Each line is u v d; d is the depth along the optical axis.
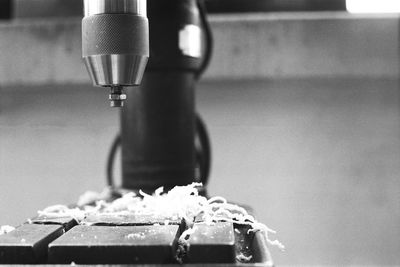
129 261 0.69
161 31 1.20
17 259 0.70
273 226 1.97
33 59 1.97
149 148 1.24
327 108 1.95
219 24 1.90
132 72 0.83
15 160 2.02
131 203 1.08
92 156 2.00
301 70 1.90
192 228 0.81
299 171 1.96
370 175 1.95
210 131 1.97
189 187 0.98
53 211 1.10
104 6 0.81
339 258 1.96
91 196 1.30
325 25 1.89
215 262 0.68
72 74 1.96
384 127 1.95
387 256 1.95
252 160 1.97
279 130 1.96
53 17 2.01
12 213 2.03
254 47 1.90
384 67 1.89
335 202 1.96
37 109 2.01
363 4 1.91
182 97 1.25
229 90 1.97
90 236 0.75
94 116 2.00
